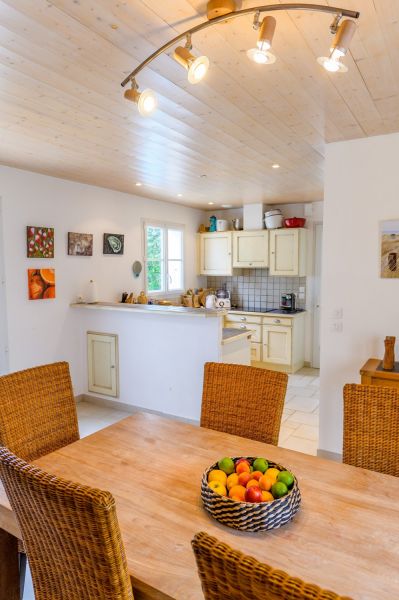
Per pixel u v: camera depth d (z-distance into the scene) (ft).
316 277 19.06
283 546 3.55
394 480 4.63
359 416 5.34
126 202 16.02
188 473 4.81
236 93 6.61
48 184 12.76
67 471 4.85
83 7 4.46
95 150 9.95
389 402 5.22
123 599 3.03
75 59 5.61
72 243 13.56
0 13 4.55
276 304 20.30
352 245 9.23
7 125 8.16
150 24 4.78
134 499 4.27
